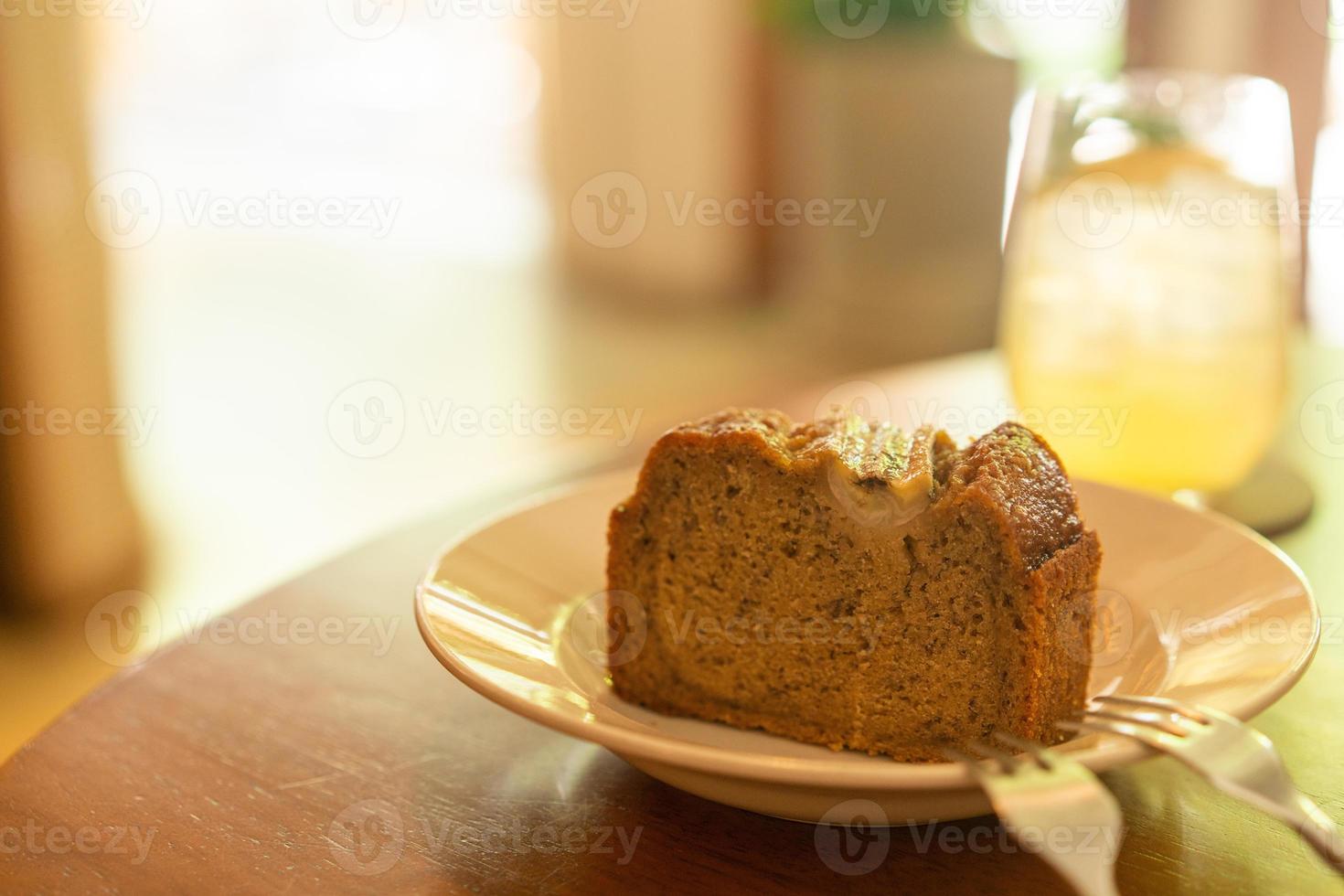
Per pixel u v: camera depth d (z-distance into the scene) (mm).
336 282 2574
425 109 3234
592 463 760
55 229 1274
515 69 2854
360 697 625
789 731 618
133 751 603
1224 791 557
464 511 726
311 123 3348
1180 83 688
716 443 617
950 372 844
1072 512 611
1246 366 691
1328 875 555
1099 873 521
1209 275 685
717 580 623
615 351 2131
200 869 564
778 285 2389
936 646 604
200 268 2688
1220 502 724
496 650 595
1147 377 694
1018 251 725
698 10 2248
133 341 2055
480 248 2799
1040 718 593
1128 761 549
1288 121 697
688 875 562
